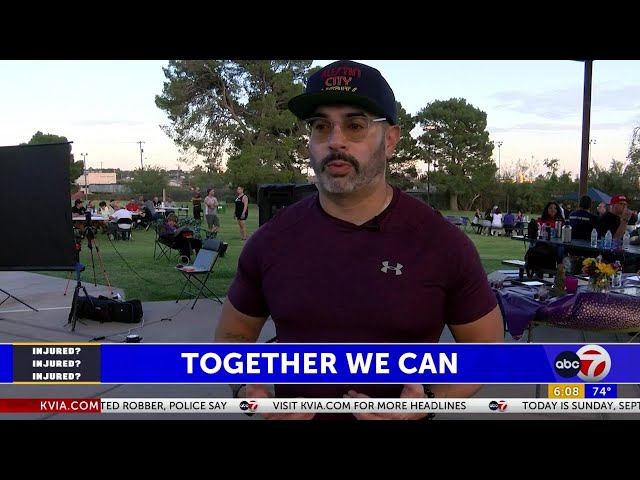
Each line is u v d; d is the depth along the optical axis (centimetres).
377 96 132
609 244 723
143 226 1850
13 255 554
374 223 132
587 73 1006
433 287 130
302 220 139
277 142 3294
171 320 590
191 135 3319
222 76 3272
